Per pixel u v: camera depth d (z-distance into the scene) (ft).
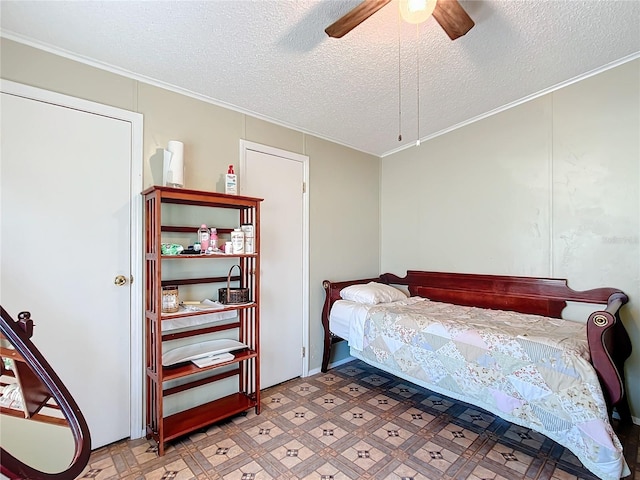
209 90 7.38
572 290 7.54
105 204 6.28
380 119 9.20
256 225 7.45
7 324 3.40
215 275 7.80
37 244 5.59
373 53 6.16
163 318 6.01
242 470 5.46
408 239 11.28
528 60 6.57
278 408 7.64
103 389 6.20
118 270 6.40
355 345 8.58
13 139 5.40
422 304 9.29
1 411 3.66
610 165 7.03
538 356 5.50
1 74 5.30
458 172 9.84
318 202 10.21
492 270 9.04
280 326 9.11
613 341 6.36
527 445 6.15
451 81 7.29
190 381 7.27
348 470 5.45
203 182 7.61
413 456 5.82
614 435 4.73
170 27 5.29
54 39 5.52
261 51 6.01
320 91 7.55
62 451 5.63
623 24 5.50
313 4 4.90
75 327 5.93
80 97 6.01
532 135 8.21
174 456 5.85
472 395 6.25
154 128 6.91
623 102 6.84
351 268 11.18
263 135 8.85
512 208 8.62
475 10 5.12
